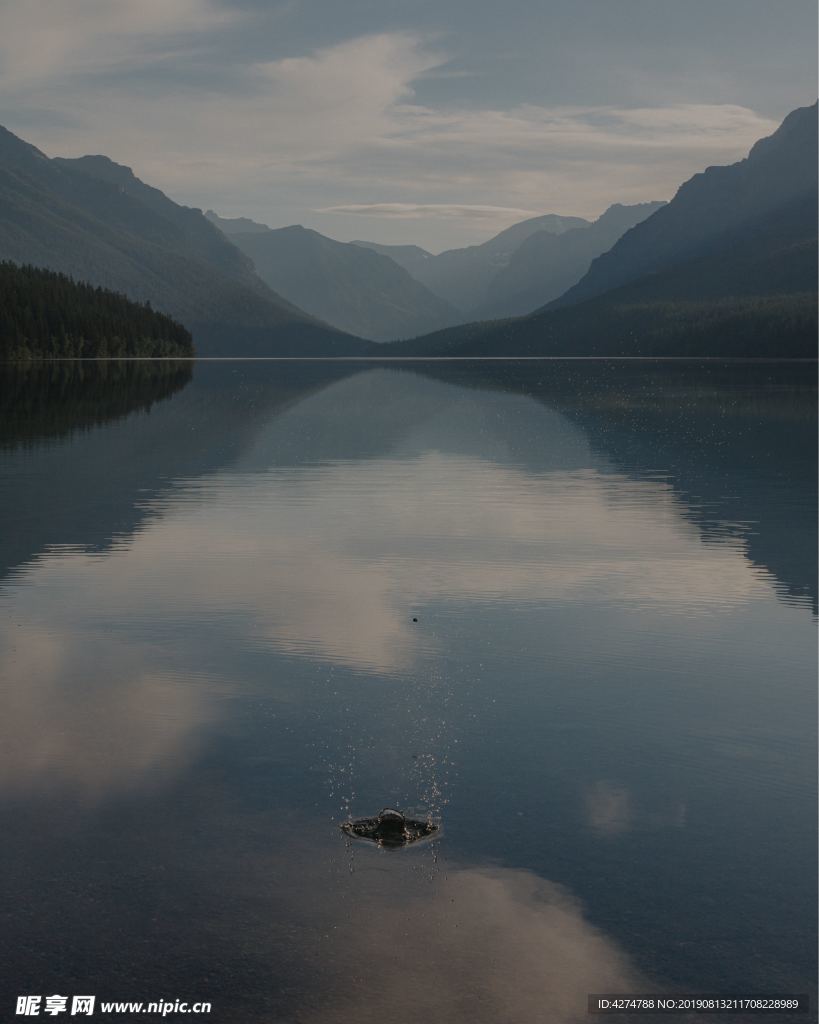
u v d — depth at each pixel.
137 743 11.48
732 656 14.85
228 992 7.34
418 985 7.42
